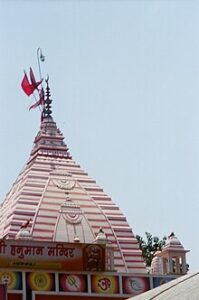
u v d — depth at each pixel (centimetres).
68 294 3519
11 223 4231
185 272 4000
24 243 3581
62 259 3603
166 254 4053
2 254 3528
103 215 4459
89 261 3644
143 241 5897
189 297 1864
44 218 4300
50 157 4853
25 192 4466
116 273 3659
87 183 4691
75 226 4316
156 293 2042
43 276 3506
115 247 4306
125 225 4459
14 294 3419
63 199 4472
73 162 4869
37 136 5053
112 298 3597
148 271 4438
